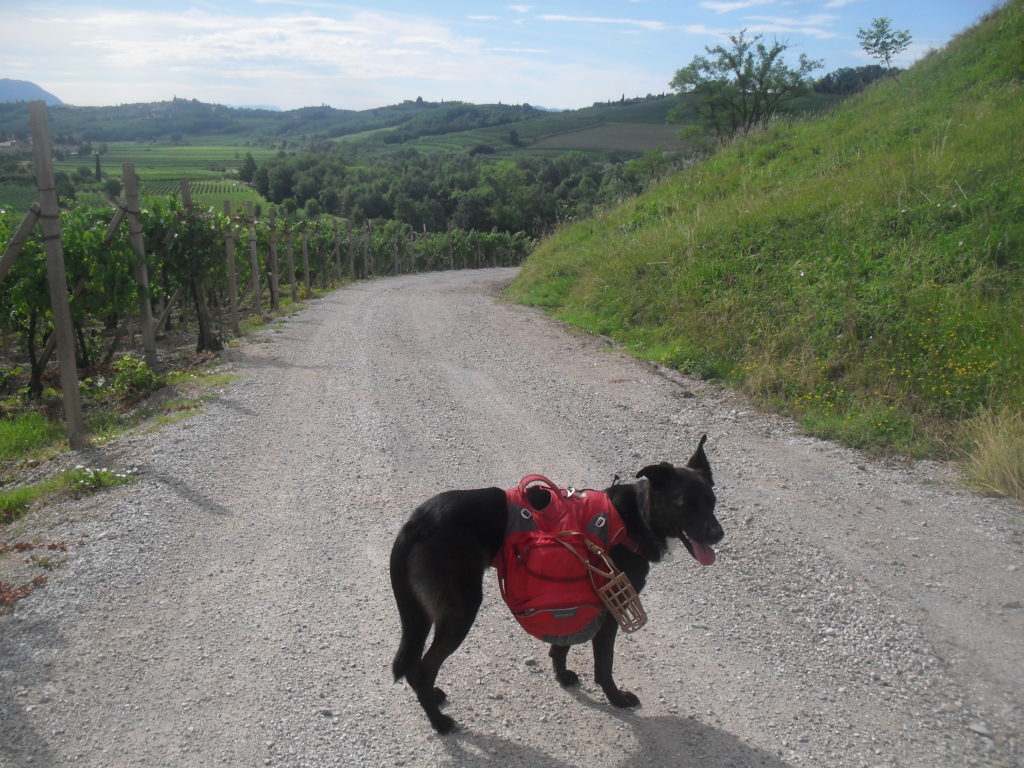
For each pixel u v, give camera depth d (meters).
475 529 3.64
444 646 3.61
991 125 14.31
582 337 14.10
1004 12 21.44
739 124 36.00
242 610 4.65
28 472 7.40
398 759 3.46
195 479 6.75
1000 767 3.40
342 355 12.61
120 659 4.11
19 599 4.66
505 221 84.12
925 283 9.98
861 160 16.30
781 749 3.55
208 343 13.55
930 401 8.13
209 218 13.72
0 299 11.33
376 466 7.18
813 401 8.89
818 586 5.02
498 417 8.88
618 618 3.59
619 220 21.73
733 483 6.84
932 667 4.15
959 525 5.88
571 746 3.59
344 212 90.06
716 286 12.95
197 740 3.51
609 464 7.37
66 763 3.33
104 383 11.28
